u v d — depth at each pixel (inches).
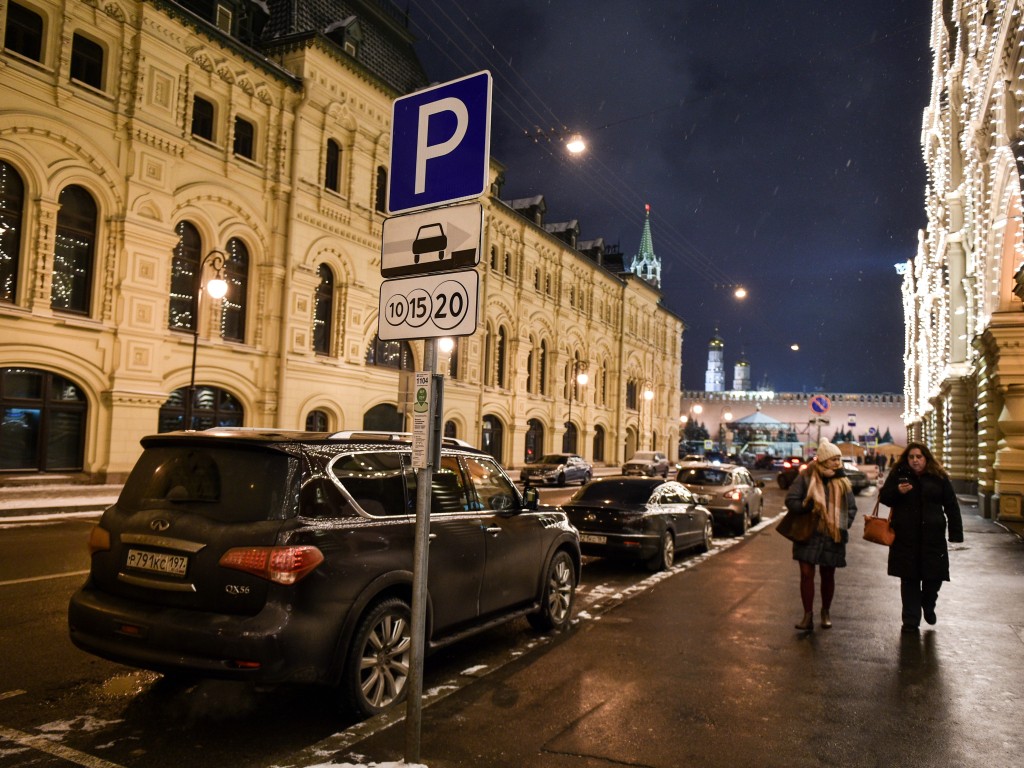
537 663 236.1
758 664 235.6
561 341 1740.9
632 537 422.3
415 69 1251.8
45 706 193.3
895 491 287.1
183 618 169.6
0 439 693.9
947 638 270.5
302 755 160.4
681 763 159.6
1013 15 610.2
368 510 200.1
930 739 175.0
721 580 401.4
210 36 870.4
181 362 857.5
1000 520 644.7
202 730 179.3
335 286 1073.5
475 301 145.2
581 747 167.0
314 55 1009.5
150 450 202.4
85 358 757.9
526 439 1628.9
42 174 714.8
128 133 795.4
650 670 228.4
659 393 2393.0
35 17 724.0
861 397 4020.7
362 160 1104.2
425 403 148.6
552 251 1705.2
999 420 642.8
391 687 195.3
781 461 2556.6
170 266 843.4
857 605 332.2
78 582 344.5
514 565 256.8
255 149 955.3
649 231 3789.4
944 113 1170.0
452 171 154.2
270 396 960.3
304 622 169.8
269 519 175.0
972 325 938.1
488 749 164.9
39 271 712.4
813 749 168.4
